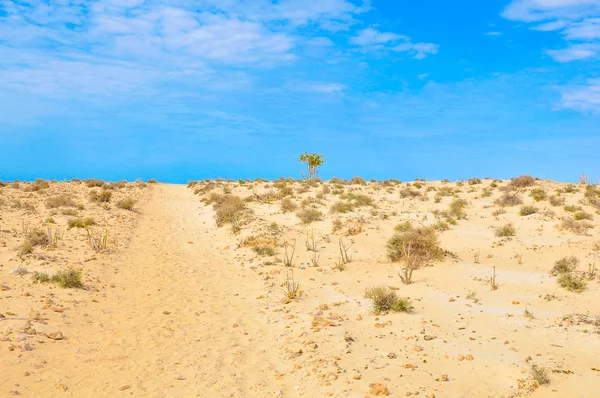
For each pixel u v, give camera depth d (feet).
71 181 165.78
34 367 26.40
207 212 109.50
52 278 45.21
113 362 28.60
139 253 66.95
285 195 116.88
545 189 107.55
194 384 25.66
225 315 39.65
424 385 23.70
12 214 83.35
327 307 39.68
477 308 38.52
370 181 153.99
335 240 69.97
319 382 24.58
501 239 67.10
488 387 23.47
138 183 177.37
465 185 129.39
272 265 57.67
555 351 27.48
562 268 48.03
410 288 46.09
